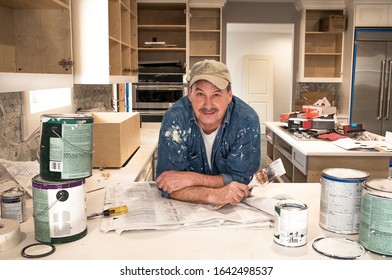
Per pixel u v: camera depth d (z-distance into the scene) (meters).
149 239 1.13
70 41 2.09
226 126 1.53
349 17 5.93
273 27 8.41
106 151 2.26
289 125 4.11
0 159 1.67
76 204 1.10
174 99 5.37
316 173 3.09
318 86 6.64
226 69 1.44
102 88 3.94
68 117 1.12
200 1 5.91
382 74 5.81
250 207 1.37
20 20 2.05
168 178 1.45
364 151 3.00
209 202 1.37
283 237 1.08
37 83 1.57
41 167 1.12
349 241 1.09
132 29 4.10
